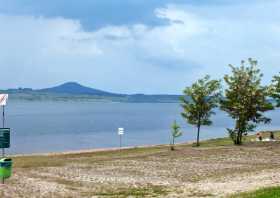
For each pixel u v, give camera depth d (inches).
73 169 1625.2
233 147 2440.9
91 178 1387.8
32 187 1165.7
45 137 5022.1
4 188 1128.8
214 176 1448.1
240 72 2650.1
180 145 2979.8
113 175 1476.4
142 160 1956.2
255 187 1137.4
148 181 1344.7
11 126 6811.0
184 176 1464.1
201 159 1956.2
